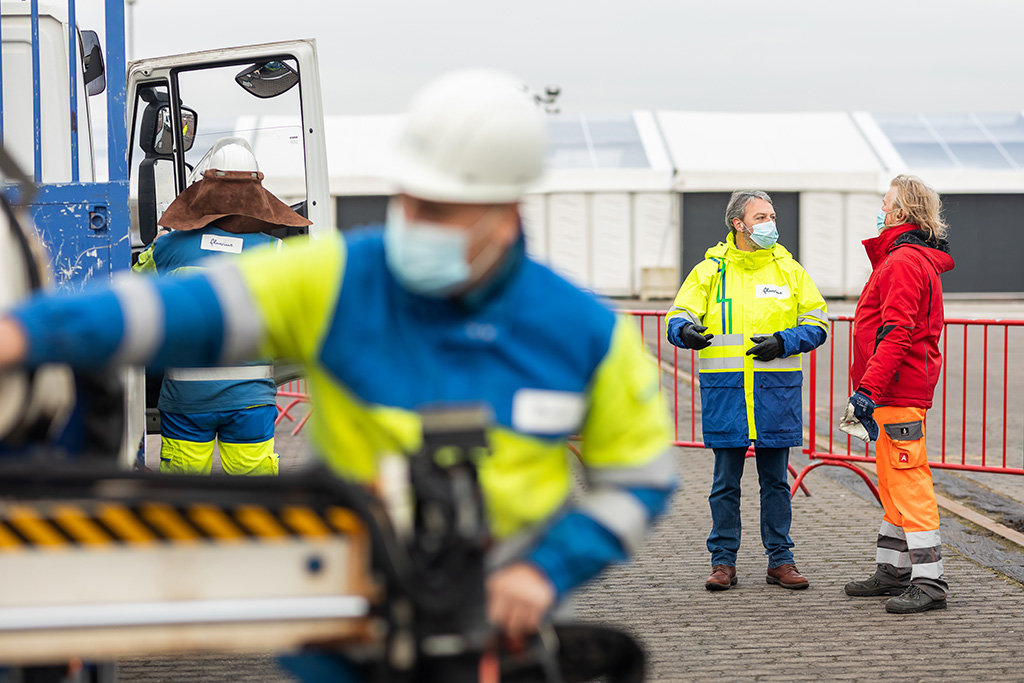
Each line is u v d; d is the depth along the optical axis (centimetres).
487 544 156
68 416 191
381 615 154
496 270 170
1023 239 3325
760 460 552
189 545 152
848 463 730
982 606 512
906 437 507
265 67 702
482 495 157
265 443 521
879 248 520
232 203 501
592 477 183
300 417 1104
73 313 152
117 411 195
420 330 170
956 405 1188
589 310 175
